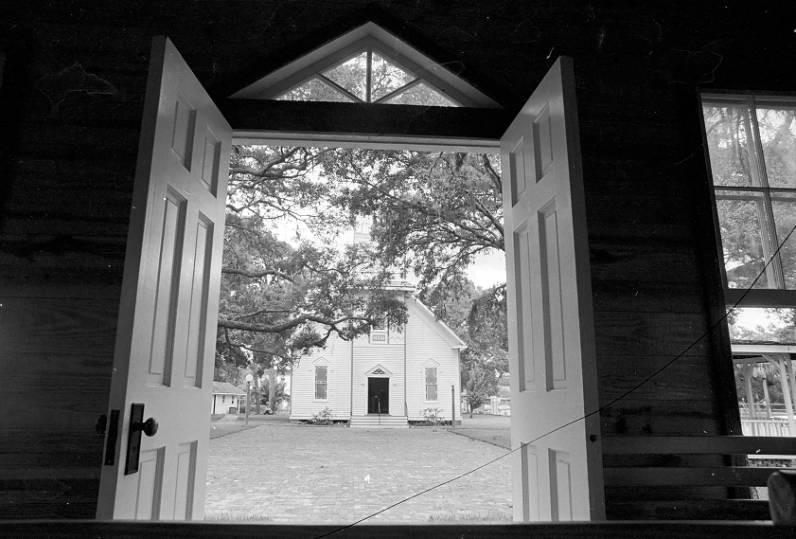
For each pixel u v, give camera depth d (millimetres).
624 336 2033
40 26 2191
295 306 10109
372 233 9562
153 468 1473
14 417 1847
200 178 1854
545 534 903
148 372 1435
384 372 17906
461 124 2311
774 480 830
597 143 2229
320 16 2352
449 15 2387
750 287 2133
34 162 2057
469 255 9477
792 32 2396
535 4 2418
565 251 1593
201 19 2305
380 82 2367
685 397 1999
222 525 911
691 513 1866
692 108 2281
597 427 1411
